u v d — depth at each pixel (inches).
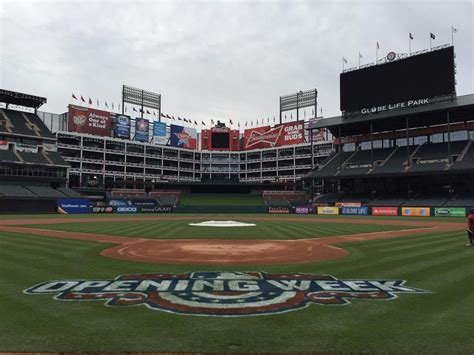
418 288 372.8
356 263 529.7
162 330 251.3
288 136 3983.8
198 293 353.1
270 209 2901.1
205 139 4382.4
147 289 368.5
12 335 241.8
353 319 275.3
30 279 410.6
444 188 2613.2
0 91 2992.1
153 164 4020.7
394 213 2353.6
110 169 3735.2
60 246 713.0
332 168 2935.5
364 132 3061.0
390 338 238.4
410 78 2534.5
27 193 2615.7
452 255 597.3
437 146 2667.3
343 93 2844.5
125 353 216.2
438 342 232.1
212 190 3747.5
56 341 231.9
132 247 714.8
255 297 338.3
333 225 1414.9
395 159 2711.6
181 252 654.5
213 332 247.9
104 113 3698.3
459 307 306.0
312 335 243.0
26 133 2982.3
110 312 290.7
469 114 2507.4
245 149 4306.1
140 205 2861.7
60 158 3085.6
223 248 709.9
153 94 4409.5
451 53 2367.1
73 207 2588.6
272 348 222.7
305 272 463.2
